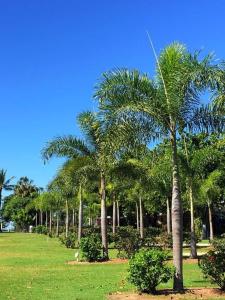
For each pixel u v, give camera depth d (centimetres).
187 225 5056
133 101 1341
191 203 2566
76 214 7319
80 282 1652
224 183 3384
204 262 1350
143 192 3447
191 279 1669
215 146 3006
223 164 3128
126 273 1897
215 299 1223
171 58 1360
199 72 1270
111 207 6481
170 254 2520
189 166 2391
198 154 2400
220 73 1268
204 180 3061
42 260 2672
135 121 1342
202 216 4734
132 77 1350
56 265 2352
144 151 1430
